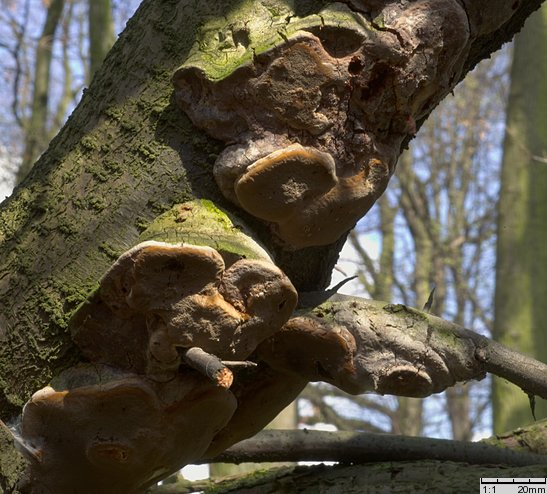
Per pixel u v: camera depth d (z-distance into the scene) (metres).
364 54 0.27
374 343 0.29
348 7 0.27
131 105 0.28
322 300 0.29
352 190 0.28
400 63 0.27
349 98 0.27
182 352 0.25
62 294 0.27
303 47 0.26
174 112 0.28
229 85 0.27
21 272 0.28
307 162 0.26
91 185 0.28
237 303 0.25
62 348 0.27
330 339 0.29
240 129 0.27
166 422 0.26
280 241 0.28
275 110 0.27
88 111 0.29
